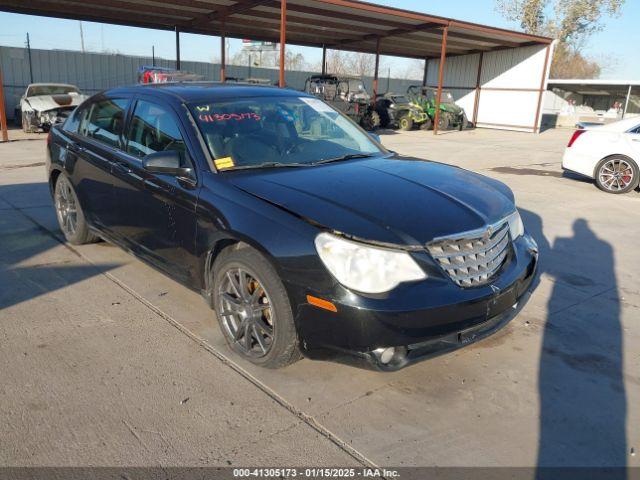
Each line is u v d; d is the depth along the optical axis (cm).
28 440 249
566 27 4309
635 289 462
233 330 328
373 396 294
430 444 257
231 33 2348
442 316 265
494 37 2341
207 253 331
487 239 297
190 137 356
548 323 391
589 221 699
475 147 1684
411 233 273
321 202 291
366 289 260
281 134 386
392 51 2858
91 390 290
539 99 2539
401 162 390
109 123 450
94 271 462
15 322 365
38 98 1623
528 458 249
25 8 1864
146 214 387
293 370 317
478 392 301
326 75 2142
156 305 398
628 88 3225
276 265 279
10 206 676
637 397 300
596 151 923
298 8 1800
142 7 1867
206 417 271
